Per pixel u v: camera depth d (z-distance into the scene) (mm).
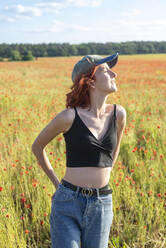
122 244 2588
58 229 1551
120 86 13438
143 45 98625
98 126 1605
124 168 3695
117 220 2865
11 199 2969
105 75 1577
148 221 2717
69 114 1560
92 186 1573
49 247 2617
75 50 99688
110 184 3100
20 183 3145
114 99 7816
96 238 1622
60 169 3404
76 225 1571
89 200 1554
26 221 2656
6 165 3713
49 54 99250
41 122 5656
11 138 4668
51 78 20016
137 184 3402
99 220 1595
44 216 2775
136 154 4227
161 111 7566
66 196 1564
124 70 29453
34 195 3158
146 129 5406
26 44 102250
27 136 4770
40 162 1824
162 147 4512
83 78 1567
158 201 3035
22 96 9094
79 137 1541
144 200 2945
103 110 1663
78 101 1590
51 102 8023
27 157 3924
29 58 77062
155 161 3818
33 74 24125
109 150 1621
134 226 2764
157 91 11828
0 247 2246
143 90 11656
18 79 16688
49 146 4570
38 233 2695
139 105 7676
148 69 31438
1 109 7113
